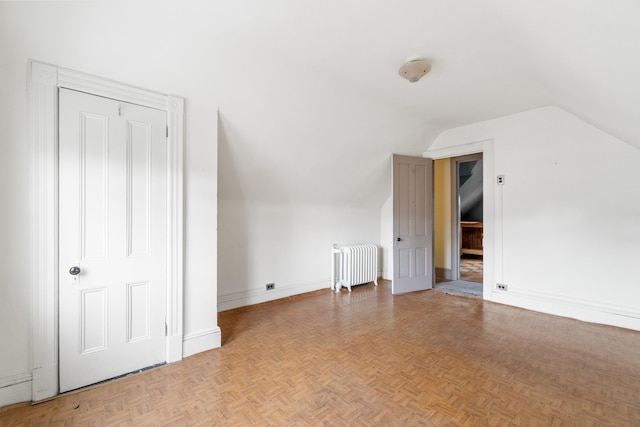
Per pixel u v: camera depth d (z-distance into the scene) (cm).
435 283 509
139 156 219
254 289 386
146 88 220
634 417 170
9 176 173
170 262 234
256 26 209
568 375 215
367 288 475
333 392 195
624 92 185
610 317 312
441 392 195
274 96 284
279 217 409
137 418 170
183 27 206
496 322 323
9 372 177
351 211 496
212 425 164
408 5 187
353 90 312
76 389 196
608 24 128
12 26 167
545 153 356
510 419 169
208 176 256
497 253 395
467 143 426
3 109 170
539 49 199
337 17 200
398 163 440
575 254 336
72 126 191
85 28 183
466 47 231
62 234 190
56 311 188
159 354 230
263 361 236
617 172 311
